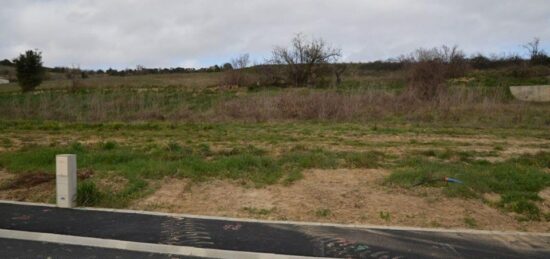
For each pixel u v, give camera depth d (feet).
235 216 19.19
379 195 21.89
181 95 95.35
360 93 70.79
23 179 24.86
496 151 34.83
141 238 16.26
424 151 33.68
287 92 75.36
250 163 27.50
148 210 20.01
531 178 23.97
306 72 120.78
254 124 57.41
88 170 26.53
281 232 16.98
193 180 24.63
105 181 24.40
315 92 72.02
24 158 29.94
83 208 20.10
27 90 121.70
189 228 17.38
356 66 139.44
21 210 19.72
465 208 20.03
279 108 65.31
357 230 17.25
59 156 20.26
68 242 15.88
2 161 29.50
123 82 135.44
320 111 62.95
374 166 28.02
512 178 24.06
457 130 49.03
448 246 15.64
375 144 38.45
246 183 24.09
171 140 41.96
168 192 22.70
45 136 46.32
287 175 25.59
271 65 121.90
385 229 17.37
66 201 20.17
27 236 16.48
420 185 23.26
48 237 16.37
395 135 45.47
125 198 21.47
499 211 19.76
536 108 66.69
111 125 55.72
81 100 82.38
